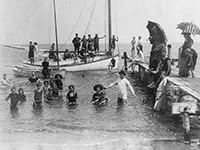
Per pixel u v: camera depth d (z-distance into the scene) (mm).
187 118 8633
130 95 14531
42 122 10281
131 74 22469
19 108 12234
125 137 8828
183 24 13125
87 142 8484
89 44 25062
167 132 9227
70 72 23172
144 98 13820
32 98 14133
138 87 16875
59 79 15633
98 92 12883
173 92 12086
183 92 11172
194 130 9422
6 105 12836
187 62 13172
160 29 14805
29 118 10781
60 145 8273
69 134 9125
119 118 10672
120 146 8211
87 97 14109
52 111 11711
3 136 8914
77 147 8188
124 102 13070
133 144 8305
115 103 12914
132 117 10766
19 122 10297
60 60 26766
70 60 25938
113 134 9094
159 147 8117
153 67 15469
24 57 49688
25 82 19031
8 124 10070
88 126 9781
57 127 9734
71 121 10367
